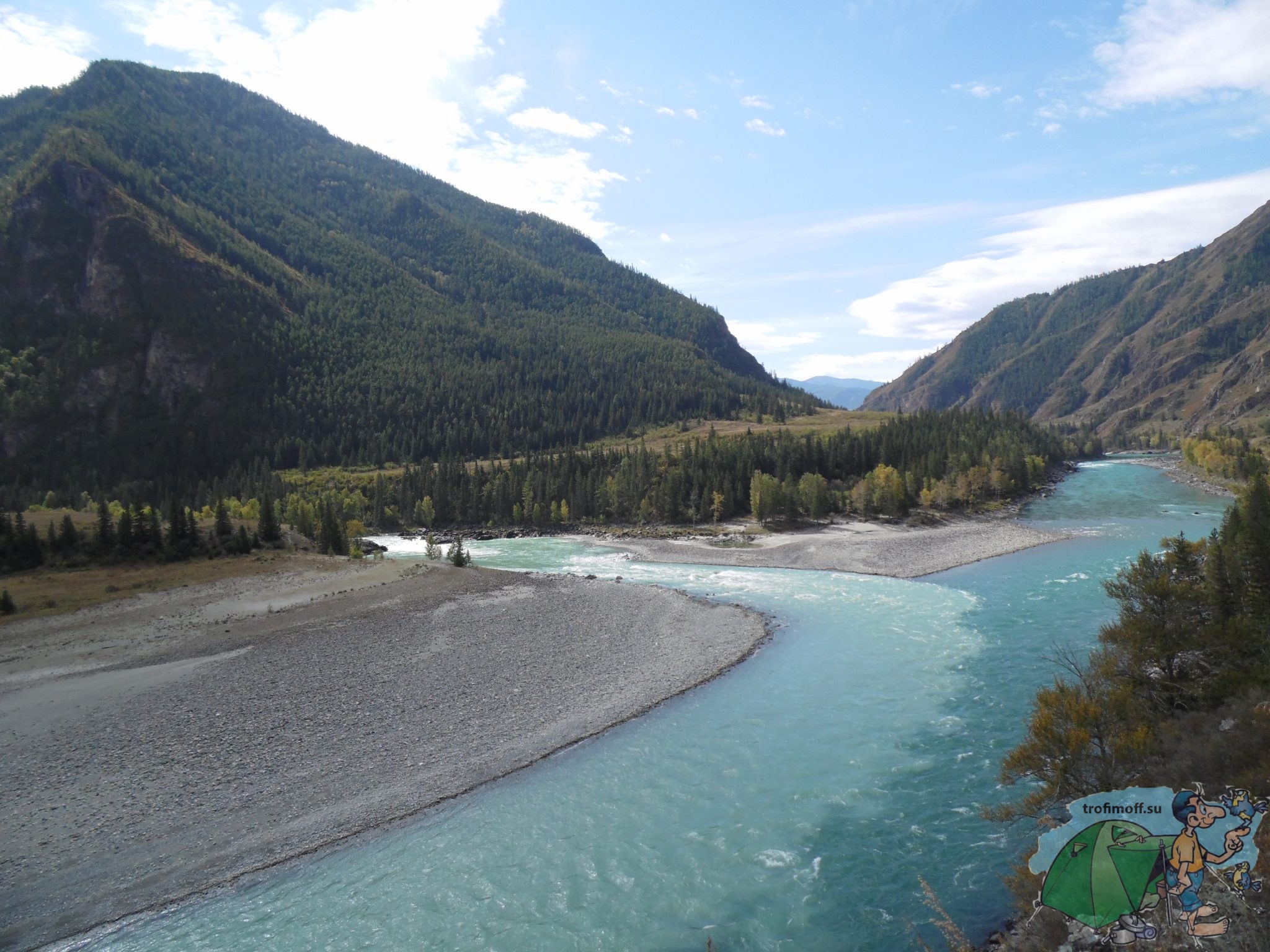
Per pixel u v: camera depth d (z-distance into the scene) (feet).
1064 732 65.51
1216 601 87.56
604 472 482.69
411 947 62.75
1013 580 208.33
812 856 73.05
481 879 72.54
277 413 640.17
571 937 63.05
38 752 103.30
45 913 70.64
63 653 150.20
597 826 81.76
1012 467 449.06
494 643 154.61
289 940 65.05
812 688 123.65
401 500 485.97
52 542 239.50
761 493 381.40
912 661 135.54
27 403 565.53
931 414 614.75
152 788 92.68
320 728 110.42
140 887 74.02
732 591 216.33
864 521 376.07
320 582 222.07
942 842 73.20
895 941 59.41
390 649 150.41
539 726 110.83
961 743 97.04
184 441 579.48
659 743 103.55
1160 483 507.30
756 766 94.58
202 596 200.95
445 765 98.43
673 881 70.59
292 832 82.89
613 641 155.84
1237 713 64.28
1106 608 165.48
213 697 123.44
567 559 305.73
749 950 60.34
